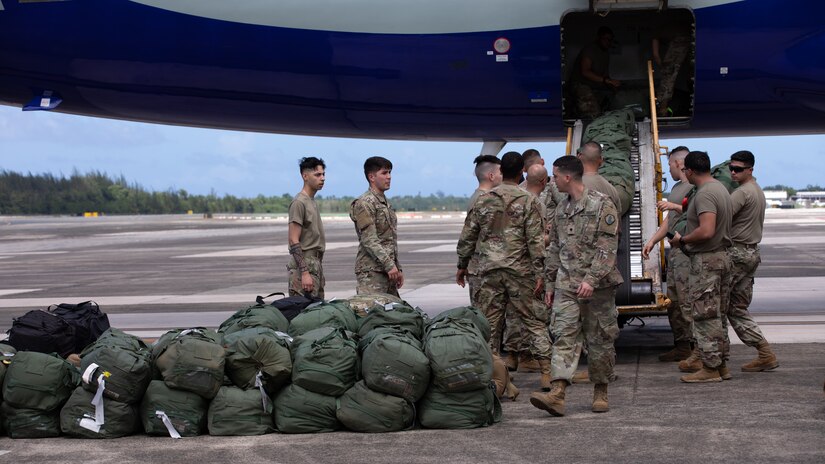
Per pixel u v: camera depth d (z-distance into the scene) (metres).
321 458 5.68
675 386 7.79
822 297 14.47
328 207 133.38
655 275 9.48
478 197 8.13
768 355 8.24
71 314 8.56
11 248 41.66
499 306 8.04
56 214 132.00
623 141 10.19
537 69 12.99
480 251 8.03
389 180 9.01
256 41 13.46
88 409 6.35
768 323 11.52
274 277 21.53
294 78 13.62
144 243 43.84
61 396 6.46
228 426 6.35
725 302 7.97
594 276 6.59
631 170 9.66
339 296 16.50
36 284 21.38
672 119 12.59
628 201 9.30
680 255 8.65
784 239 32.12
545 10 12.77
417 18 13.09
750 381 7.84
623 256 9.21
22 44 13.74
